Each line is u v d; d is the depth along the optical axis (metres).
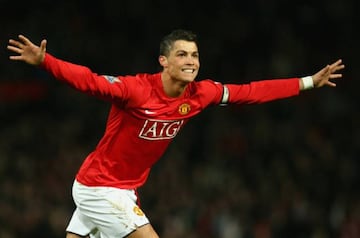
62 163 41.56
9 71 48.59
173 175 40.62
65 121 46.66
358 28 52.31
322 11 52.69
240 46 51.19
